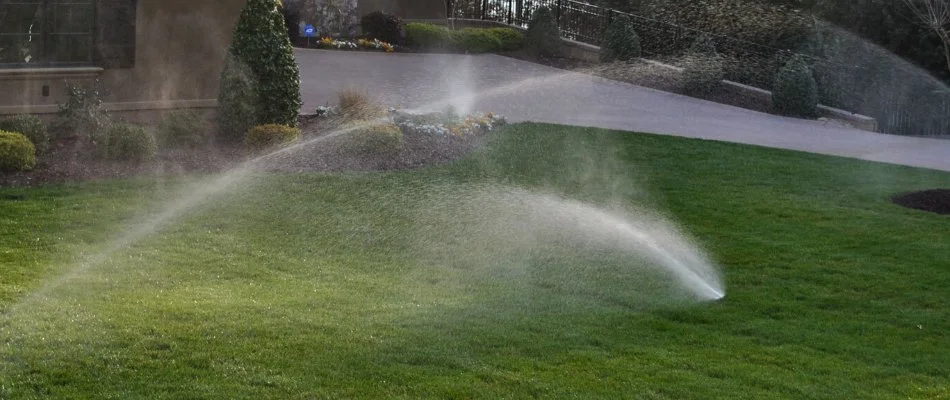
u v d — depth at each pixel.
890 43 20.75
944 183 12.18
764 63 21.03
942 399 5.68
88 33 11.31
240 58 11.48
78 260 7.43
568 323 6.67
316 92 15.11
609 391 5.50
